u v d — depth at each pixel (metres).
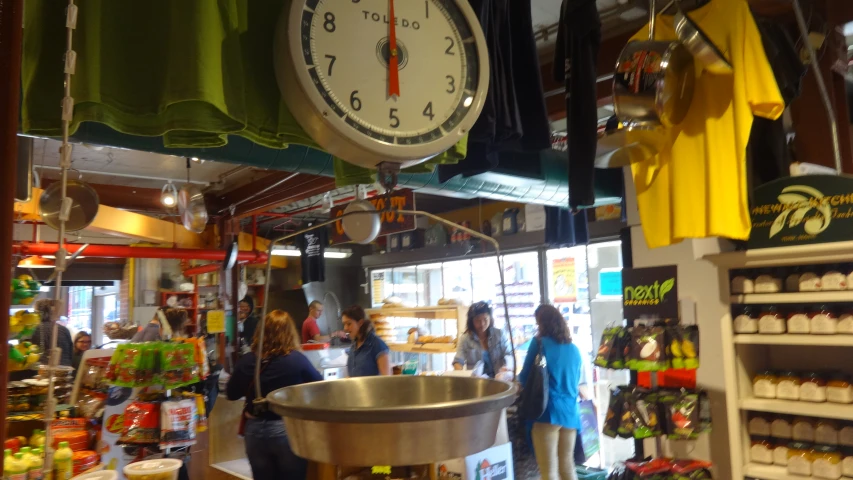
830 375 2.25
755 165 2.38
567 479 4.04
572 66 2.01
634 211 2.88
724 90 1.89
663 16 2.08
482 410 1.00
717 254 2.27
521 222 6.16
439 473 3.59
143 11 1.14
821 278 2.14
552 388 3.98
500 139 1.75
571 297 5.70
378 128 1.15
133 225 6.05
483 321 4.71
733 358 2.32
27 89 1.08
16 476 1.83
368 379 1.39
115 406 3.21
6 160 0.88
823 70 2.60
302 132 1.25
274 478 3.27
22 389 2.71
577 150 1.99
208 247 7.59
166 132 1.19
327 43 1.12
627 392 2.68
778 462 2.26
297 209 7.81
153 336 5.40
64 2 1.12
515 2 1.90
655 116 1.76
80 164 5.55
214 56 1.12
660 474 2.45
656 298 2.67
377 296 8.00
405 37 1.22
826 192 2.05
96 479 1.90
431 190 3.95
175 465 2.08
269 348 3.29
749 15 1.83
